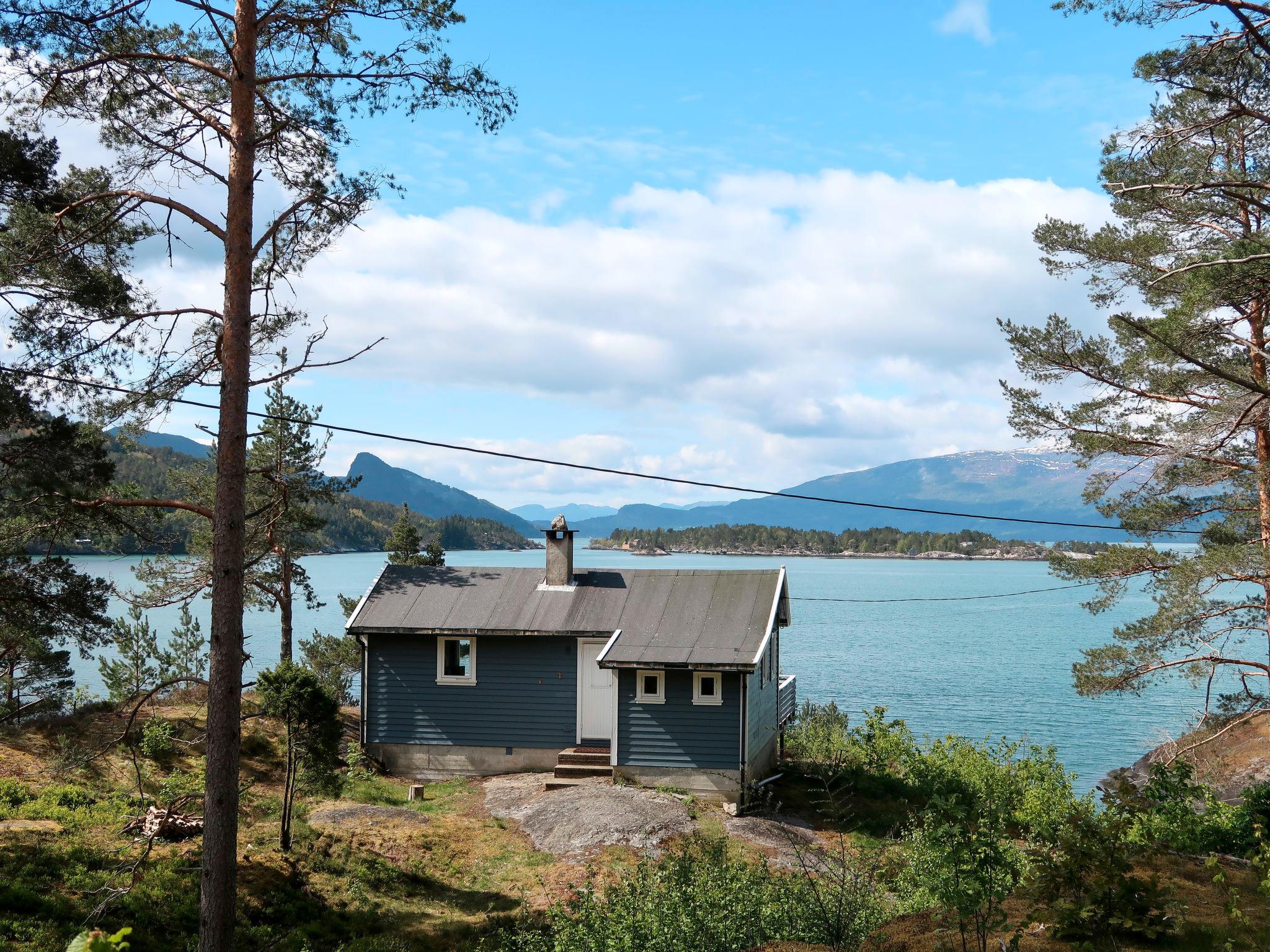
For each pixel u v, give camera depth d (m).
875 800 24.11
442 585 27.39
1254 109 16.30
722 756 23.28
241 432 12.24
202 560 27.39
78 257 12.96
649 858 18.56
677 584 26.58
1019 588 193.50
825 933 10.57
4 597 14.91
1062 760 40.50
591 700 25.20
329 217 13.30
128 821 16.72
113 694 23.44
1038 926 9.04
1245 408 17.81
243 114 12.39
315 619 94.88
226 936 11.64
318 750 17.53
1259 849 13.48
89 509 14.30
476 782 24.67
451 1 12.52
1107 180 21.47
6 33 11.59
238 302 12.28
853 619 119.81
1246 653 69.25
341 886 16.38
